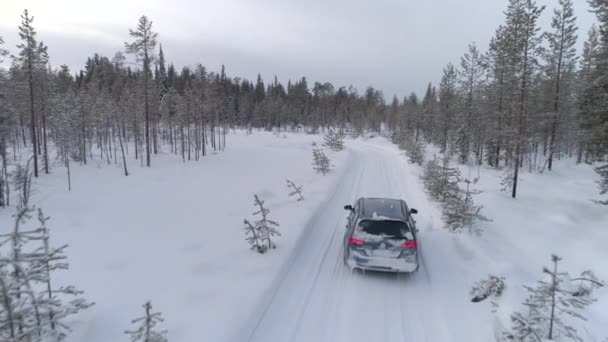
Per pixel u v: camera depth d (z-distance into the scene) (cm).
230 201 1734
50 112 4044
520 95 2414
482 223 1277
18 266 451
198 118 4972
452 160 3650
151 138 5247
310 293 761
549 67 3303
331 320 662
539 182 2527
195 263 878
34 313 477
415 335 623
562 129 3750
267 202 1612
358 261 820
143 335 507
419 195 1797
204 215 1453
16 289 447
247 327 613
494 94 3478
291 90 12169
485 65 3591
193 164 3662
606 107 1973
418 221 1324
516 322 558
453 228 1147
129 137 5447
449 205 1231
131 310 648
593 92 2078
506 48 2953
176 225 1300
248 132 7775
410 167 2842
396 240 812
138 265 884
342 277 842
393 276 849
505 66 3228
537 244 1120
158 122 5225
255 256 914
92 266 893
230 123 9288
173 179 2742
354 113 10138
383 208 911
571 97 3581
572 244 1122
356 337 612
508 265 838
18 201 2130
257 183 2292
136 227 1305
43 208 1888
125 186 2528
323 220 1337
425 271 879
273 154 4353
